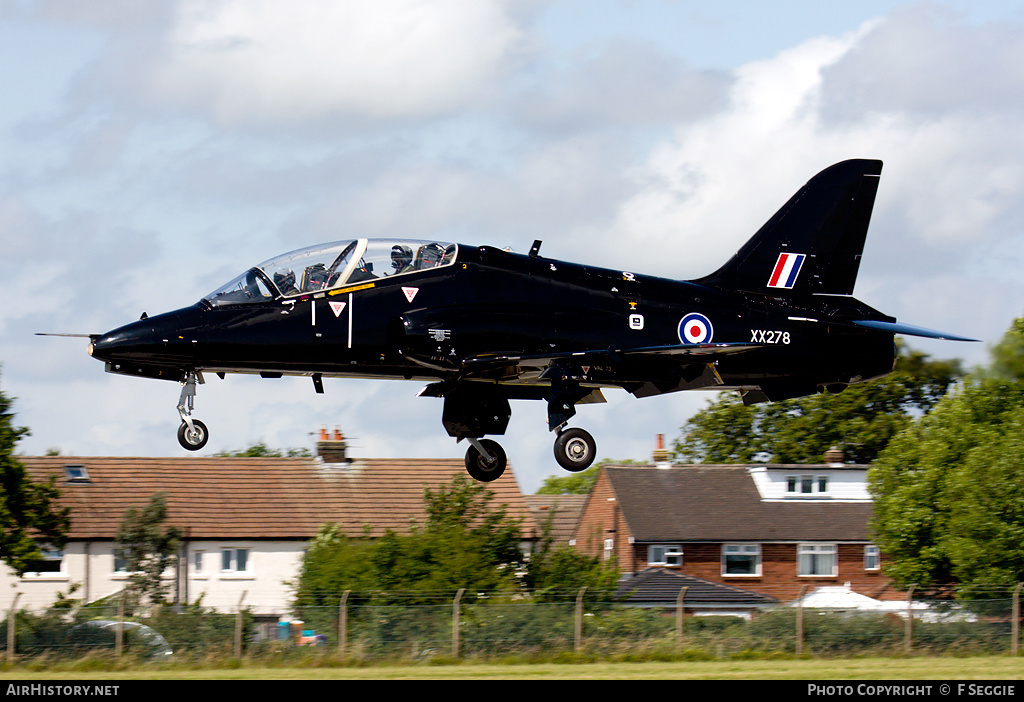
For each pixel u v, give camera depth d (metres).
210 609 73.69
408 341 56.50
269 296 56.91
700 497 130.62
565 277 61.06
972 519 89.75
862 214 68.31
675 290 63.75
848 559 125.12
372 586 79.06
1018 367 97.75
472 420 64.44
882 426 172.12
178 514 115.12
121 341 55.44
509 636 69.06
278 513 118.19
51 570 109.25
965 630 71.06
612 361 59.25
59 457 119.56
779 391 66.00
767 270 66.69
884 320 67.56
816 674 56.84
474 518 91.25
